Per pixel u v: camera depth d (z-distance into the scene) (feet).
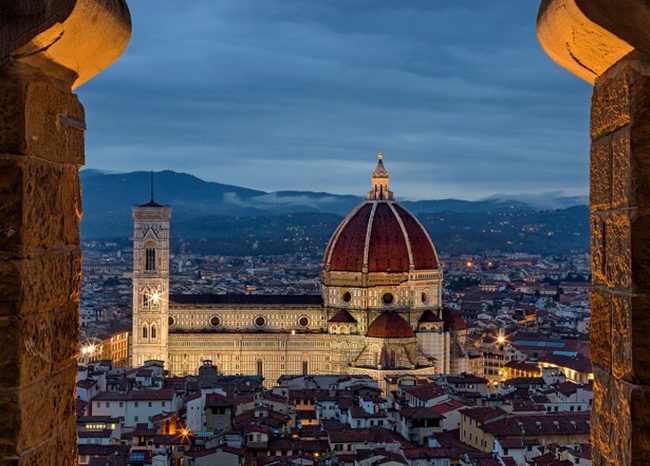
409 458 652.89
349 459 618.85
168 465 621.31
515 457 653.71
